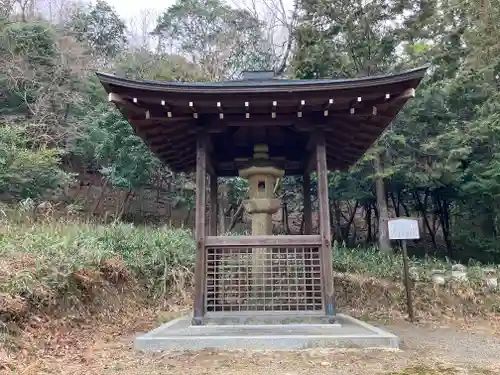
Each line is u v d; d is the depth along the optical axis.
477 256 10.92
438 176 9.00
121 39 23.14
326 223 4.59
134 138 12.00
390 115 4.75
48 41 15.16
